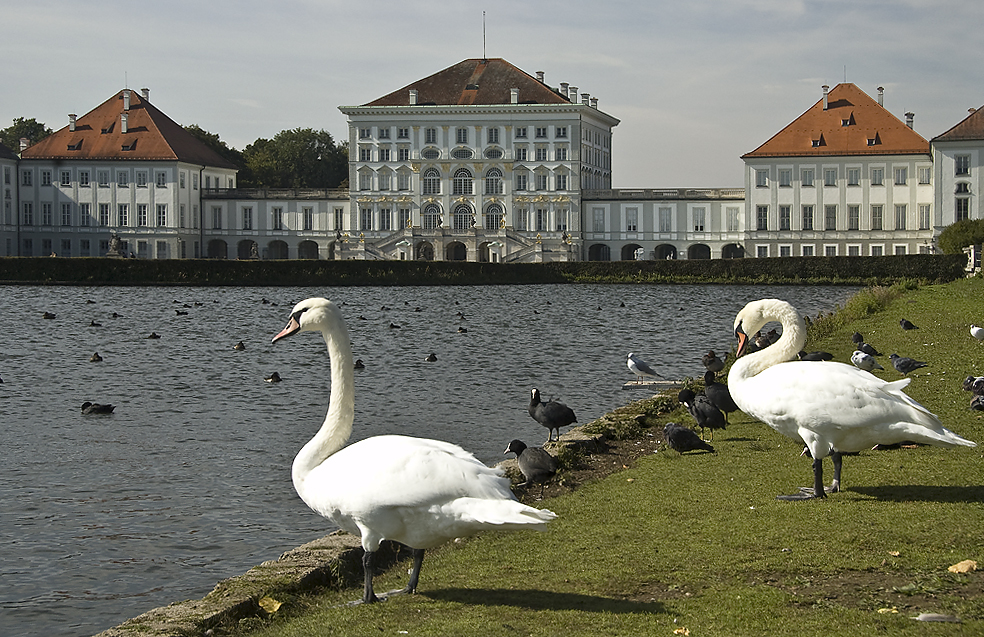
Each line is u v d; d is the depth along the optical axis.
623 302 65.06
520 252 124.81
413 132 129.75
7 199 128.00
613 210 128.75
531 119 128.25
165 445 18.88
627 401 23.92
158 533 13.01
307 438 19.66
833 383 10.59
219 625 8.20
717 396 16.47
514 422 21.03
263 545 12.51
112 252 107.75
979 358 22.72
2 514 13.94
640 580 8.55
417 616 7.94
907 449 13.31
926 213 117.94
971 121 114.50
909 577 8.27
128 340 41.03
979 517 9.84
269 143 171.12
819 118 123.12
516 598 8.26
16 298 68.31
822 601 7.83
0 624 10.07
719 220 126.00
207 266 89.25
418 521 7.73
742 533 9.69
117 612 10.39
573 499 11.46
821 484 10.95
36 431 20.42
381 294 77.88
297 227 133.62
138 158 128.00
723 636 7.21
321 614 8.17
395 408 23.08
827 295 75.94
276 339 8.78
